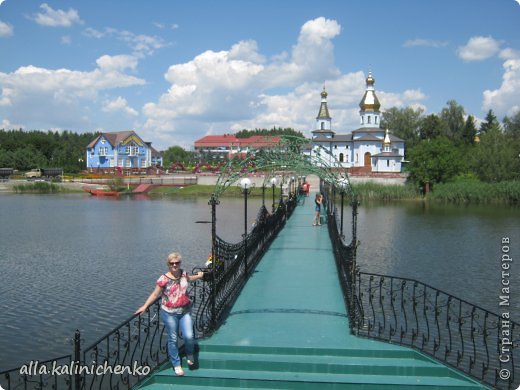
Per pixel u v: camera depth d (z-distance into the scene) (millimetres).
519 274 22953
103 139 102062
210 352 7828
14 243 31719
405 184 66688
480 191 57750
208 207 55031
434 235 34750
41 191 77875
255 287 11555
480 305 17859
